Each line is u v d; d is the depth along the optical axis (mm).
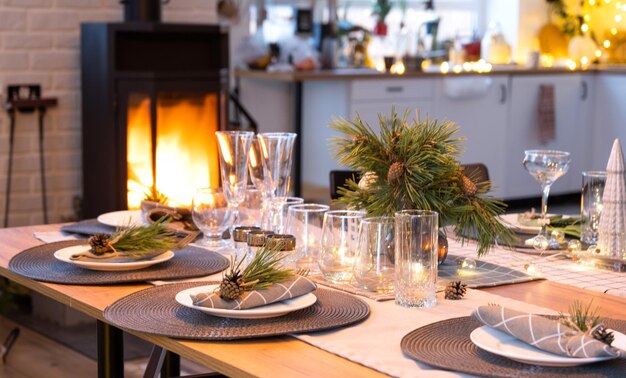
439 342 1269
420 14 6520
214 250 1959
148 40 4090
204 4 4594
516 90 5980
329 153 5391
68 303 1583
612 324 1345
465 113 5754
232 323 1365
